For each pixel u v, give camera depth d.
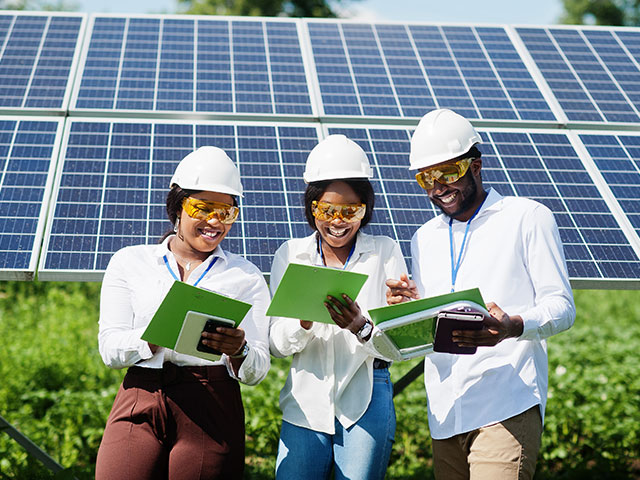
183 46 6.78
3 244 4.78
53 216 4.99
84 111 5.88
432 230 4.44
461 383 4.14
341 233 4.13
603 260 5.09
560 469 7.50
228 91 6.26
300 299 3.80
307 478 4.09
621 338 13.12
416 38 7.25
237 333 3.66
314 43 6.99
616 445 7.72
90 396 8.70
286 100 6.21
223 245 4.93
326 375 4.16
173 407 3.85
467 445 4.12
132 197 5.21
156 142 5.67
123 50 6.66
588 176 5.77
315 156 4.19
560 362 10.76
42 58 6.46
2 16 6.98
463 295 3.67
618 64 7.14
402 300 3.98
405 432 8.12
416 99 6.40
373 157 5.75
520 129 6.18
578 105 6.53
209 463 3.82
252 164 5.56
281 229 5.10
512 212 4.20
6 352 10.42
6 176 5.27
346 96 6.32
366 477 4.04
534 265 4.07
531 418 4.04
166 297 3.46
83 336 11.95
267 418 7.69
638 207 5.54
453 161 4.18
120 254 4.09
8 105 5.89
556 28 7.58
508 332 3.78
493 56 7.07
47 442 7.50
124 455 3.80
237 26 7.14
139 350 3.79
